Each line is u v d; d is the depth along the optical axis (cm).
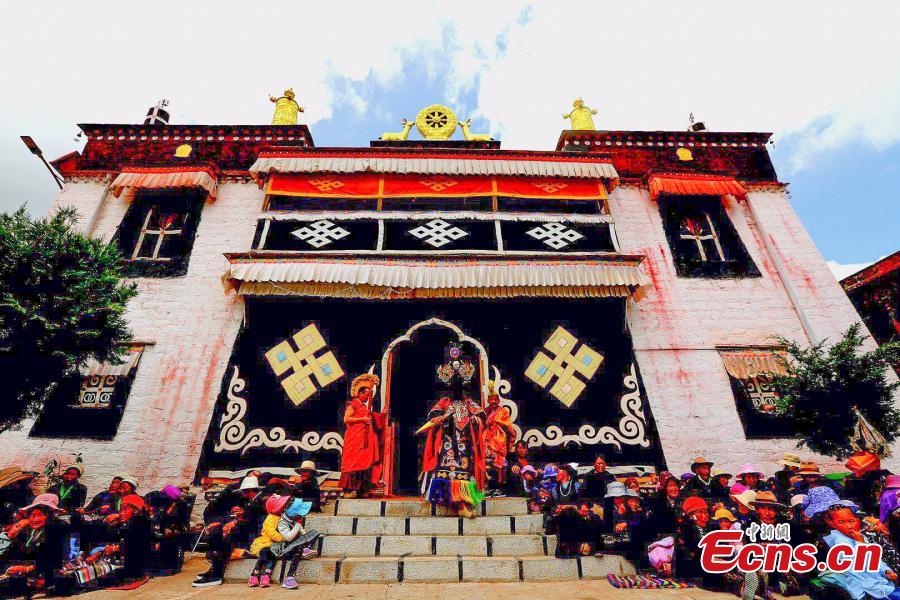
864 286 1027
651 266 907
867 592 332
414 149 945
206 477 689
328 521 522
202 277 855
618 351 805
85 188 944
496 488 630
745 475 621
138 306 820
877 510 509
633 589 413
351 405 636
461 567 453
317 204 905
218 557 445
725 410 775
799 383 658
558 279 771
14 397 529
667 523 477
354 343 785
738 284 896
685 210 983
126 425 727
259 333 790
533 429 736
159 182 908
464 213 888
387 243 845
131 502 465
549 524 521
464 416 603
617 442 737
